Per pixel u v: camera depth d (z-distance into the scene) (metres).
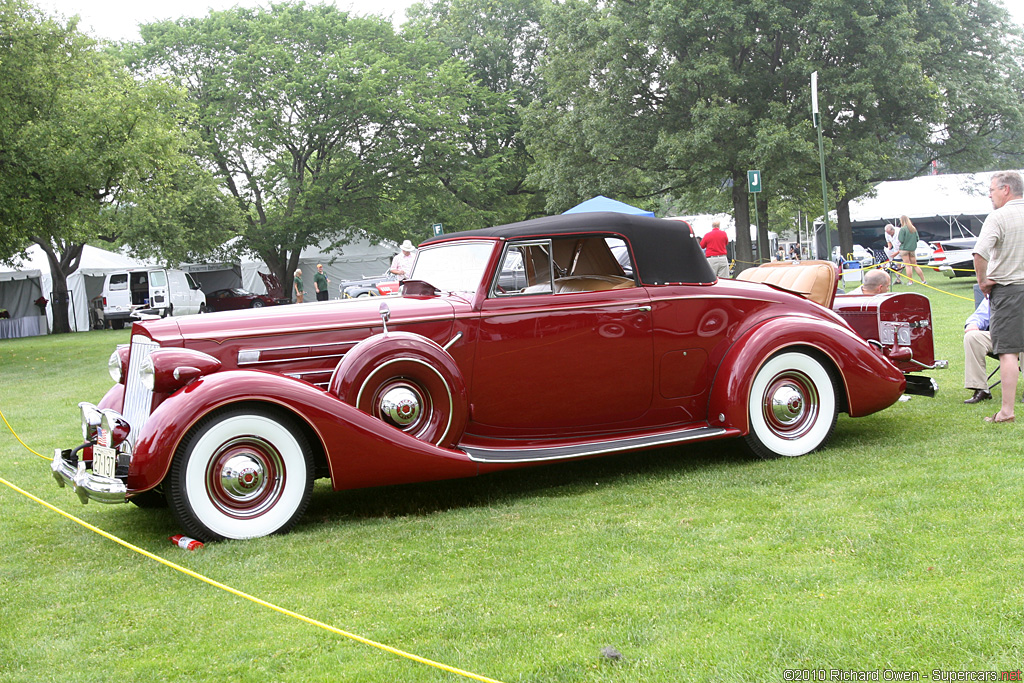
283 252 33.66
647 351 5.05
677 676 2.41
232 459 4.01
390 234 33.25
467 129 33.69
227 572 3.53
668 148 23.95
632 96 25.77
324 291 23.67
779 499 4.16
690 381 5.21
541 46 37.75
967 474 4.23
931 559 3.14
